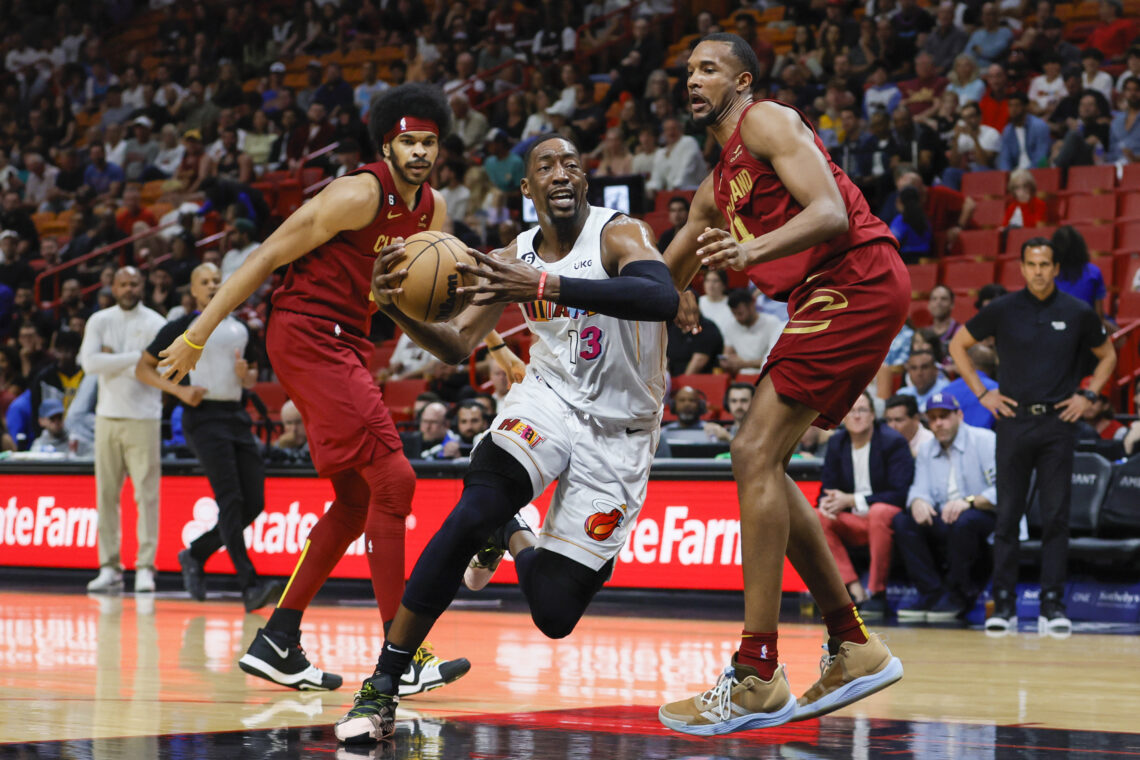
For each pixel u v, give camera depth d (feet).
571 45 99.19
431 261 18.13
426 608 18.22
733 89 19.89
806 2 91.04
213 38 121.29
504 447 19.17
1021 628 39.78
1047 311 39.65
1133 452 44.96
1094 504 43.75
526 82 97.66
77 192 103.86
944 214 69.51
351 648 31.19
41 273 94.48
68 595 48.75
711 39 20.04
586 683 24.58
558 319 19.86
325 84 101.50
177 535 54.95
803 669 27.22
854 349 18.75
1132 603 42.57
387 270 18.47
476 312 20.49
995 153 74.43
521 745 17.20
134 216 100.27
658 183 78.89
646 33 91.09
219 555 53.72
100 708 20.45
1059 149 73.56
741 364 59.52
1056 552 39.55
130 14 130.93
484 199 84.79
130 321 49.08
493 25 104.94
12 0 131.54
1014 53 78.59
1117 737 18.28
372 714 17.54
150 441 49.39
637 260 18.75
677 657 29.58
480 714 20.31
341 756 16.08
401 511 23.65
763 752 16.81
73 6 131.03
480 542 18.79
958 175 72.43
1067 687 24.57
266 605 43.93
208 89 115.55
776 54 90.22
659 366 20.40
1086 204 68.74
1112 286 64.95
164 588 52.19
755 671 18.22
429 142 23.72
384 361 76.95
